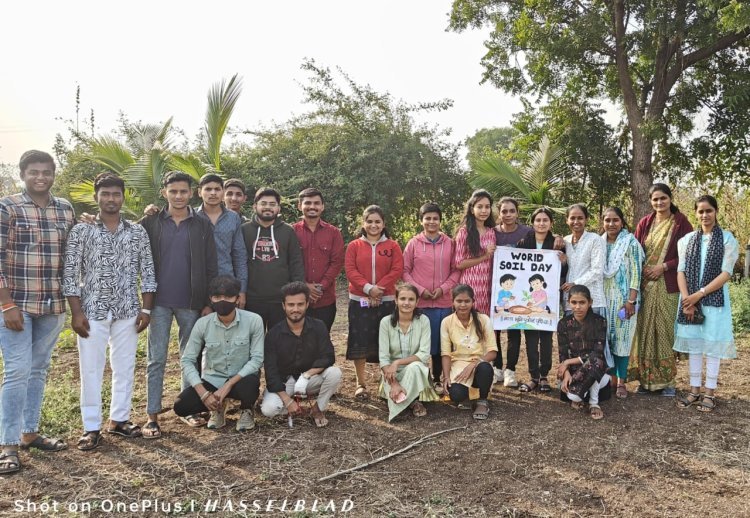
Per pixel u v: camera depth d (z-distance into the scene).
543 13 12.37
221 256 4.50
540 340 5.17
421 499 3.22
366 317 4.94
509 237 5.27
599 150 13.21
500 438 4.06
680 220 4.98
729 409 4.66
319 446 3.93
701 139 12.97
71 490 3.32
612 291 4.86
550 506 3.15
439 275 5.07
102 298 3.94
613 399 4.91
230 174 13.18
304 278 4.82
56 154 16.47
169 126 11.27
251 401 4.17
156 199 10.57
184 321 4.28
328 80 13.20
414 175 13.05
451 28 13.92
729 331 4.59
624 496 3.26
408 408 4.67
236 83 9.98
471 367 4.55
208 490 3.32
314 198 4.89
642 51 11.70
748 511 3.09
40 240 3.76
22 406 3.66
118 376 4.09
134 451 3.85
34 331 3.87
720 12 9.52
